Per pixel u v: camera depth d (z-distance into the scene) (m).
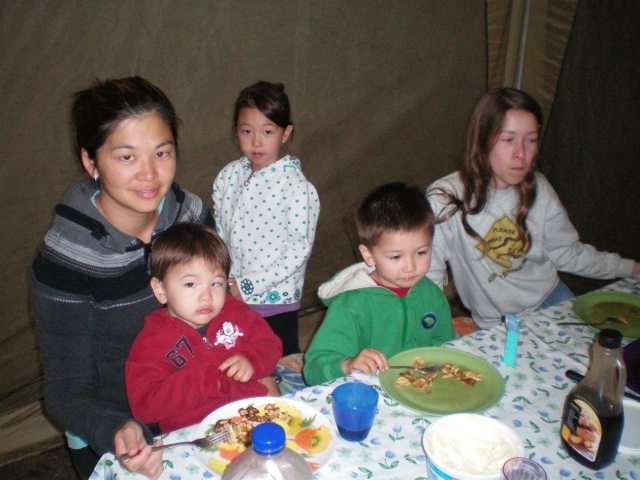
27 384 2.19
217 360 1.33
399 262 1.38
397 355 1.25
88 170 1.23
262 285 1.99
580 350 1.29
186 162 2.26
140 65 2.06
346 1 2.35
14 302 2.08
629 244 3.29
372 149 2.63
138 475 0.92
